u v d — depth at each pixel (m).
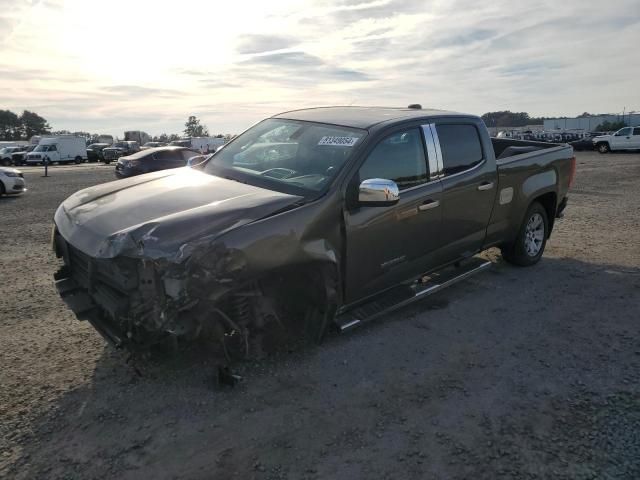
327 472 2.75
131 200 3.76
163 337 3.18
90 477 2.71
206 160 4.93
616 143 35.06
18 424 3.13
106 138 87.56
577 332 4.53
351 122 4.50
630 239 8.06
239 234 3.22
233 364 3.74
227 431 3.09
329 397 3.46
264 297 3.56
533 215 6.33
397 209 4.28
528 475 2.72
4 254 7.30
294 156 4.34
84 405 3.34
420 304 5.18
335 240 3.84
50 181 21.69
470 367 3.90
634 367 3.90
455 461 2.84
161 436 3.04
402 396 3.49
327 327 3.96
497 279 5.98
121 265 3.16
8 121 145.00
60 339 4.31
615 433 3.08
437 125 4.85
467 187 5.01
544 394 3.53
